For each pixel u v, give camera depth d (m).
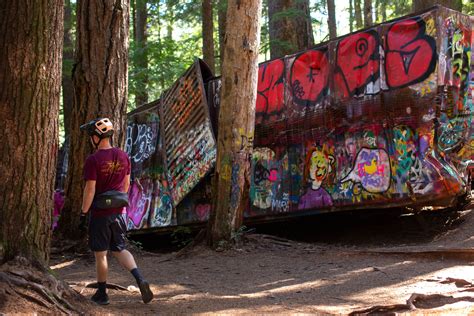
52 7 4.54
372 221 9.63
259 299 5.27
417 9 13.08
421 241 8.07
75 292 4.59
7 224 4.34
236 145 8.41
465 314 4.31
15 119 4.37
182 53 25.33
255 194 9.97
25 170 4.40
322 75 9.19
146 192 11.58
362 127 8.62
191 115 10.63
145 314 4.68
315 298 5.21
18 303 4.01
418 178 7.95
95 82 8.59
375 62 8.49
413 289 5.20
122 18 8.76
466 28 8.43
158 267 7.56
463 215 8.59
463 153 8.41
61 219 8.89
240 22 8.35
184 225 10.77
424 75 7.97
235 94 8.41
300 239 9.70
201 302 5.18
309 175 9.29
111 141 8.58
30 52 4.41
